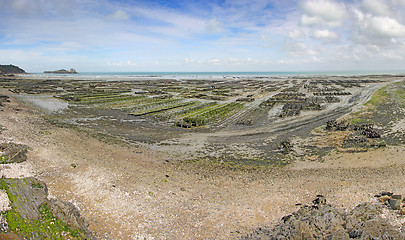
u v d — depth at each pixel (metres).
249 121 45.59
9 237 12.31
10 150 23.55
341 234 13.30
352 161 26.72
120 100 70.12
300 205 18.62
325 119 46.44
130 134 38.25
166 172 25.09
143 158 28.84
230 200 19.73
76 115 50.41
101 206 17.83
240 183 22.72
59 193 18.56
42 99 69.00
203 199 19.88
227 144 34.00
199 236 15.45
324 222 14.72
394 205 15.51
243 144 33.94
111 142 33.97
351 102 63.72
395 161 25.61
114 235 15.06
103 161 26.75
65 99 68.81
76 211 16.28
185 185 22.28
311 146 32.22
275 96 78.38
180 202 19.33
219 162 27.95
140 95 81.88
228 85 125.38
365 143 31.31
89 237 14.25
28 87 98.62
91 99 71.00
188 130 40.88
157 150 31.72
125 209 17.83
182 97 78.12
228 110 56.47
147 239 14.98
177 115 51.28
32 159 24.22
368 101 62.56
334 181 22.23
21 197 15.12
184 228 16.19
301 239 13.30
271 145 33.25
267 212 18.00
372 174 23.16
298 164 27.02
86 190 19.69
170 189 21.38
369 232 12.83
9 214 13.58
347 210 16.61
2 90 85.62
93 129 40.25
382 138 32.84
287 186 21.89
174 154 30.45
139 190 20.70
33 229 13.27
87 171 23.42
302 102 65.56
